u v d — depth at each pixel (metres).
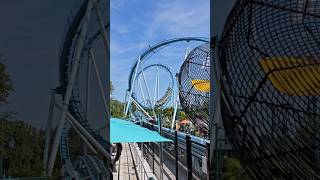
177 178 11.85
